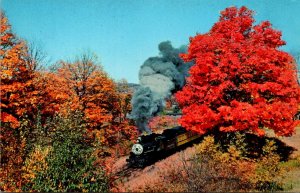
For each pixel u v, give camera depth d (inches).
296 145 1170.0
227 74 924.0
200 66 929.5
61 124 649.6
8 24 1027.9
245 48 919.7
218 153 815.1
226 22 978.7
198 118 911.7
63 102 1179.3
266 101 919.0
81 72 1373.0
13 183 617.0
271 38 949.2
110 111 1517.0
